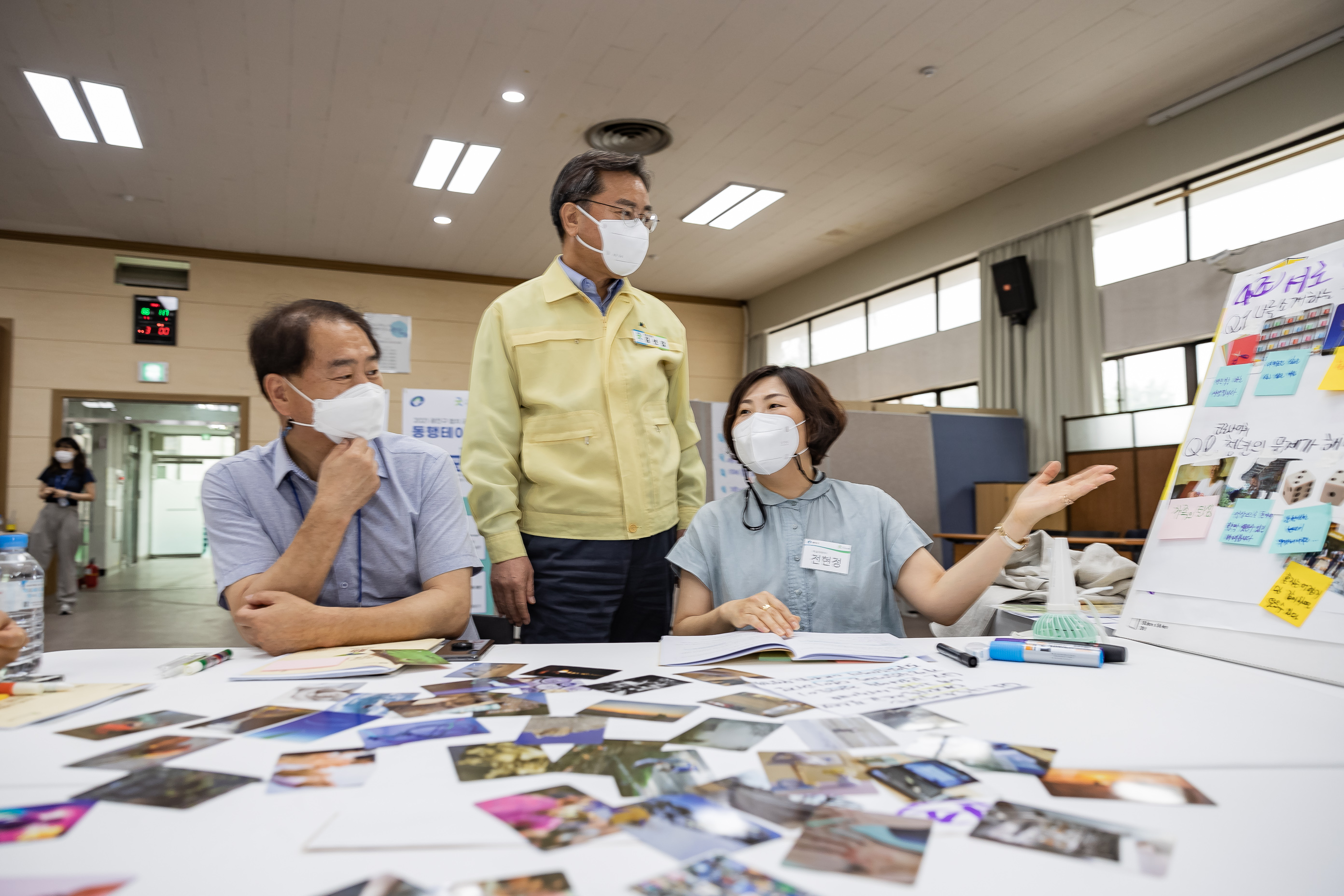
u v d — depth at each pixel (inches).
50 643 200.7
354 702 31.3
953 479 261.3
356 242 327.3
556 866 16.4
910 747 24.8
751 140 243.3
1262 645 36.6
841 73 208.1
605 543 68.1
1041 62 203.9
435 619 48.1
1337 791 21.0
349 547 52.3
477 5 178.1
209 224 304.5
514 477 69.6
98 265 319.0
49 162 247.3
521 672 37.6
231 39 187.5
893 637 48.1
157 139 233.9
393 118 225.6
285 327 48.2
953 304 310.7
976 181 275.6
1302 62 198.1
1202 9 182.9
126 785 21.6
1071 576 45.8
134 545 415.5
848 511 58.7
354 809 19.7
